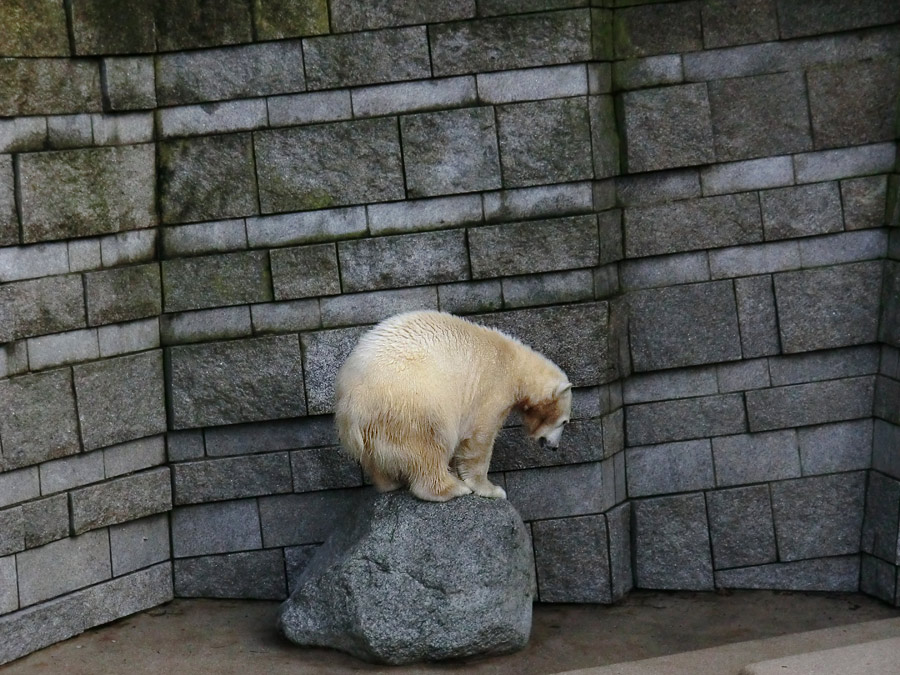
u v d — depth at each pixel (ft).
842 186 22.97
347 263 21.93
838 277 23.16
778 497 23.57
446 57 21.54
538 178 21.85
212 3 21.35
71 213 20.33
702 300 23.16
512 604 19.72
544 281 22.17
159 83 21.68
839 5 22.44
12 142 19.45
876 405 23.38
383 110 21.74
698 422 23.52
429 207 21.98
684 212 22.99
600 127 22.11
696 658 18.83
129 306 21.47
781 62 22.70
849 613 22.59
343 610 19.30
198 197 21.93
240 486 22.53
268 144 21.74
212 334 22.21
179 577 22.89
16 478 19.77
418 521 19.33
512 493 22.71
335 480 22.47
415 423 18.84
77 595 20.86
